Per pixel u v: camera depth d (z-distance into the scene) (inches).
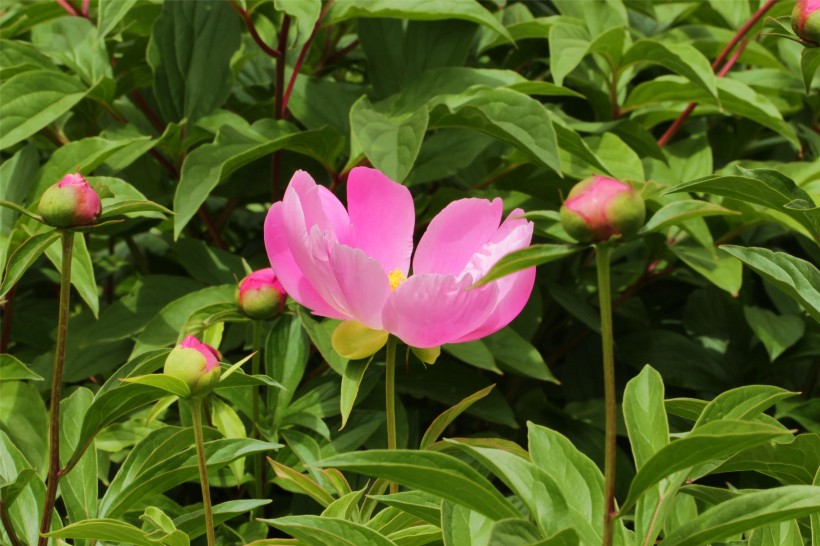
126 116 89.5
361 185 73.0
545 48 100.7
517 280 70.4
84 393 75.2
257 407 78.4
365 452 65.4
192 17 86.7
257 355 78.2
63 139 88.4
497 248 70.8
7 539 72.6
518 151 85.0
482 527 69.9
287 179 90.2
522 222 71.2
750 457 71.1
